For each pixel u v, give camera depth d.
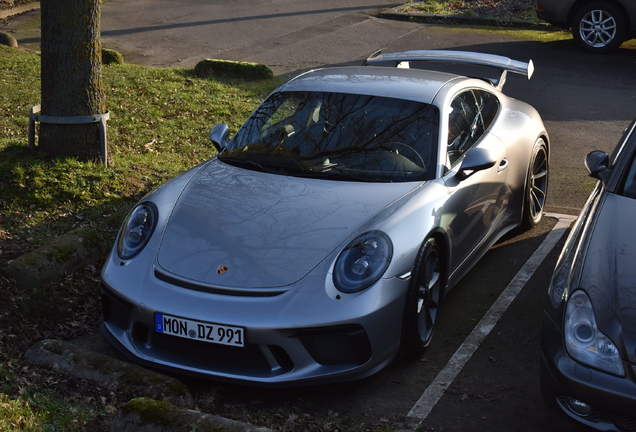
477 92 6.00
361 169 4.86
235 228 4.38
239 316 3.94
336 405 4.15
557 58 13.55
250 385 4.00
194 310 4.00
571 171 8.24
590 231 4.11
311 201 4.56
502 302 5.36
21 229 5.91
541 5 14.33
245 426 3.50
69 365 4.21
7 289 4.96
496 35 15.49
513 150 5.96
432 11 17.31
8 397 3.84
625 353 3.43
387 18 17.14
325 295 3.99
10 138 7.82
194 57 13.50
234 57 13.49
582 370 3.50
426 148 5.00
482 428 3.96
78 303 5.16
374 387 4.33
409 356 4.55
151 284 4.18
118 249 4.52
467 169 4.92
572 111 10.45
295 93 5.56
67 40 6.75
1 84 10.38
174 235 4.42
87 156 7.02
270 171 4.94
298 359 3.97
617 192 4.45
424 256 4.41
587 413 3.56
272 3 18.48
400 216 4.41
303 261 4.12
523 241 6.42
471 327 5.02
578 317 3.61
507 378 4.43
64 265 5.34
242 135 5.41
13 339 4.60
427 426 3.96
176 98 10.26
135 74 11.47
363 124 5.17
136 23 16.19
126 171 7.11
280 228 4.35
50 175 6.65
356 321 3.98
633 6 13.48
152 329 4.12
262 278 4.06
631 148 4.73
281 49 14.09
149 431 3.51
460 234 5.00
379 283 4.09
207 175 4.99
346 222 4.36
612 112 10.41
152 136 8.62
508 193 5.93
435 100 5.33
